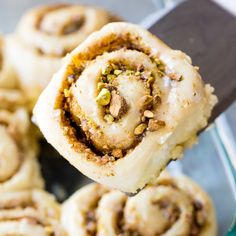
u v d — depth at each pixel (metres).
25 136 0.47
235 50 0.34
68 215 0.41
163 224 0.39
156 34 0.35
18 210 0.42
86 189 0.42
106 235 0.39
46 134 0.30
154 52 0.31
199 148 0.43
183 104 0.29
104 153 0.30
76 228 0.40
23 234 0.40
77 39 0.47
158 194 0.40
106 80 0.30
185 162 0.44
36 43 0.48
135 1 0.53
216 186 0.42
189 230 0.39
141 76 0.30
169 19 0.36
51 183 0.47
